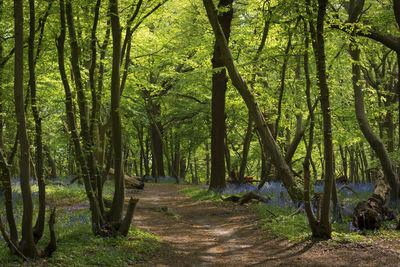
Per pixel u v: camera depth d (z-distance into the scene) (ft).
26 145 22.40
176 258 27.14
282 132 102.63
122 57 36.47
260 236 34.06
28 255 22.70
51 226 23.61
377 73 69.97
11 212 22.97
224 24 62.34
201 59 75.92
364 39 41.19
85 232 30.32
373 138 44.37
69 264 22.36
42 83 56.75
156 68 80.53
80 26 37.78
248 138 67.56
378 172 40.42
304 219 36.42
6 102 46.11
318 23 27.63
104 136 53.72
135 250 27.43
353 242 28.37
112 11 30.81
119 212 32.71
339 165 153.89
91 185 30.81
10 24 46.19
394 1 36.09
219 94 67.87
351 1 44.06
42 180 24.58
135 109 105.50
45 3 33.65
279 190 57.98
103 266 22.84
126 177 84.64
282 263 25.21
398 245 26.99
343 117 64.90
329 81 52.21
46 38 40.45
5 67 49.14
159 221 42.55
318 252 26.99
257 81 59.16
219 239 34.63
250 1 59.41
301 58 59.31
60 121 88.63
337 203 36.01
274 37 59.62
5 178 22.61
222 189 65.46
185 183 115.14
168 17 78.28
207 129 107.65
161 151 129.70
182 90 95.20
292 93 63.26
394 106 50.62
